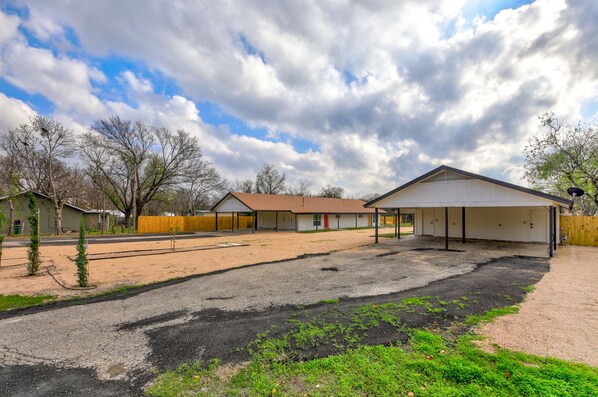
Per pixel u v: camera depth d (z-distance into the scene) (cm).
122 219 4694
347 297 605
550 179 2002
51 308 561
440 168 1352
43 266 1011
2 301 605
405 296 602
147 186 3525
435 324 445
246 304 570
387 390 276
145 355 364
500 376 292
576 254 1152
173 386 295
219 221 3291
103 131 3156
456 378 293
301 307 544
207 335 422
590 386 268
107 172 3294
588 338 384
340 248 1471
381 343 383
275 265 1005
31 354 371
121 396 280
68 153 2831
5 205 2603
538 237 1511
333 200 3712
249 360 346
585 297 574
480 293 613
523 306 523
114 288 714
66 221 3119
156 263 1077
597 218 1429
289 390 283
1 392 289
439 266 938
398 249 1369
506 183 1169
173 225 2967
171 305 572
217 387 292
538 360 325
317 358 347
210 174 4281
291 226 3061
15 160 2606
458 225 1803
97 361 351
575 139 1841
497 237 1645
